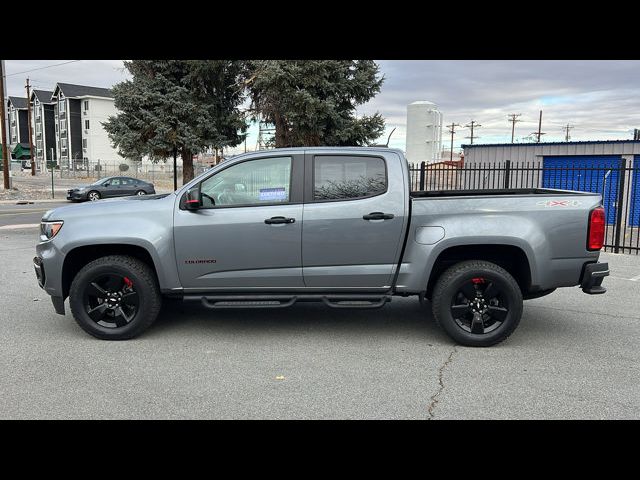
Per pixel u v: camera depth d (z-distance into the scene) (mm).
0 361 4801
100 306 5371
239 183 5340
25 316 6316
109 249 5496
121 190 29172
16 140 83062
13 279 8414
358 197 5266
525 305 6965
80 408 3852
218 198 5348
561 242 5156
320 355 4992
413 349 5176
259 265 5273
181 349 5145
